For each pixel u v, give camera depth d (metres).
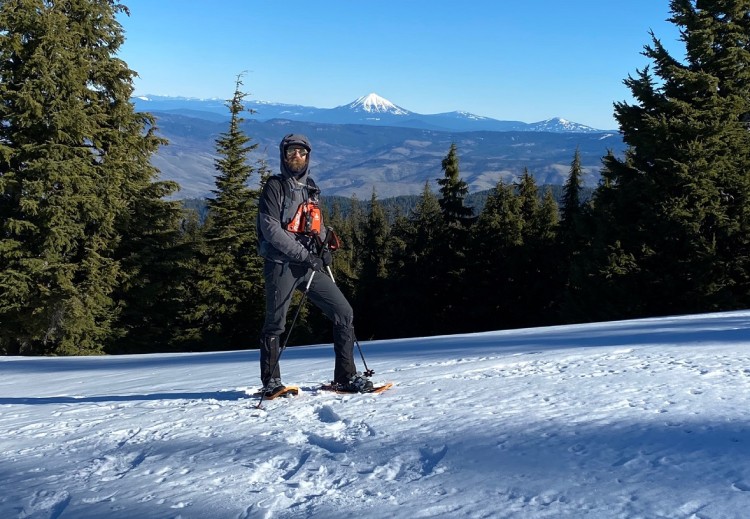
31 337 22.98
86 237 23.50
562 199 44.97
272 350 4.30
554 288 38.16
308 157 4.30
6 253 21.98
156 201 26.59
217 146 30.48
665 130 23.30
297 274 4.29
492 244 38.41
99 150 24.59
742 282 23.39
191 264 28.09
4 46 21.75
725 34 24.47
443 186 39.88
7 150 21.89
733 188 23.19
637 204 24.00
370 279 42.16
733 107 23.53
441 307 40.19
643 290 23.88
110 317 24.94
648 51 24.91
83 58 23.44
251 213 29.48
